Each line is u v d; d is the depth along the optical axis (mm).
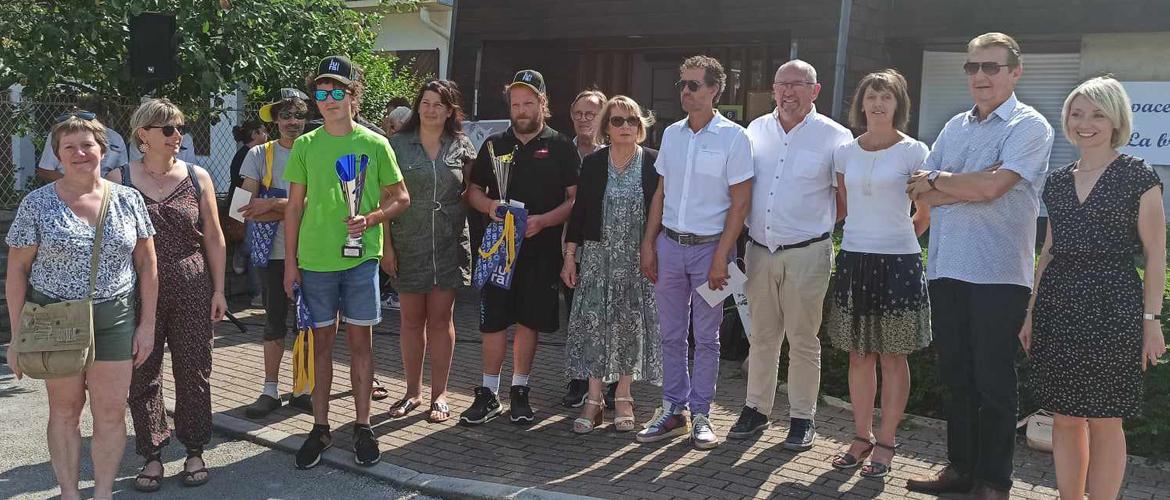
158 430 4754
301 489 4793
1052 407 4035
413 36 15883
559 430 5664
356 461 5051
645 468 4977
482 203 5699
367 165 5000
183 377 4742
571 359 5609
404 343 5871
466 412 5754
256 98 10328
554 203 5680
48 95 8711
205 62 9039
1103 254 3883
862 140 4754
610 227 5457
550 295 5695
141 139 4555
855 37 9727
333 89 4926
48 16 8648
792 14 9766
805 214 5004
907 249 4719
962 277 4305
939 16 10062
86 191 4172
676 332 5375
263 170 5902
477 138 10727
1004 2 9844
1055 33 9719
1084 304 3904
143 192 4559
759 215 5113
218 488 4789
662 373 5660
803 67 4957
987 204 4234
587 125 6148
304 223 5008
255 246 5906
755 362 5395
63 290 4078
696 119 5184
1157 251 3799
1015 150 4145
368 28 11445
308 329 4996
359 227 4926
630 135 5328
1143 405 5082
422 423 5781
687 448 5289
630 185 5441
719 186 5141
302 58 10047
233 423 5730
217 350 7586
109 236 4156
